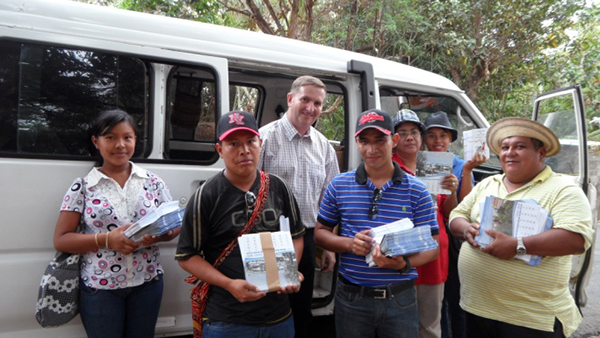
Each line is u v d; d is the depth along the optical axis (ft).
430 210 6.69
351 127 9.61
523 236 6.31
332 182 7.16
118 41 7.46
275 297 6.03
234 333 5.81
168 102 8.14
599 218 21.81
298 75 9.69
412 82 10.28
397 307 6.53
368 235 6.34
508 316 6.68
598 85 25.66
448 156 8.39
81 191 6.57
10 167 6.74
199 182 8.14
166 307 8.06
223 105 8.19
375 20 22.40
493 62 24.68
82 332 7.55
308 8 20.13
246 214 5.96
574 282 10.12
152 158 7.88
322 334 10.76
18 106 6.88
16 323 7.03
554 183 6.59
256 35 8.91
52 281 6.38
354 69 9.33
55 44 6.98
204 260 5.90
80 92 7.30
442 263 8.31
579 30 26.99
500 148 7.34
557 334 6.59
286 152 8.27
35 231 6.93
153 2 19.26
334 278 9.50
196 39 8.18
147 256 6.93
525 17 22.94
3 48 6.75
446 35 22.68
